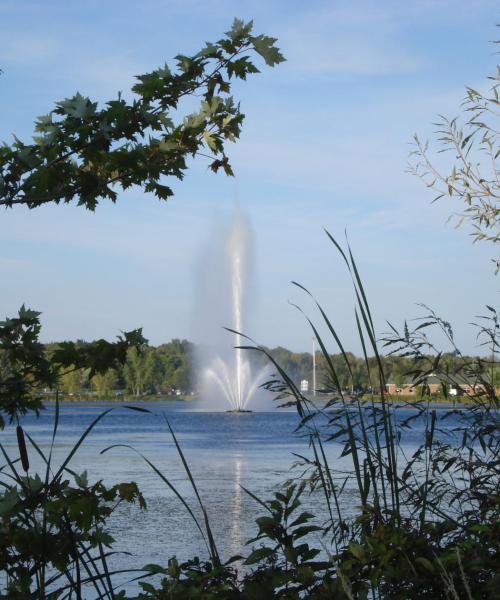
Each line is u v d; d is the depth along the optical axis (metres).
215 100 3.12
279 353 145.75
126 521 15.48
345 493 15.70
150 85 3.00
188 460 32.84
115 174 3.16
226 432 65.62
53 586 6.50
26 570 2.93
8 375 2.98
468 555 2.75
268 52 3.09
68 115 2.89
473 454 3.39
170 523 15.22
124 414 130.25
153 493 20.56
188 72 3.07
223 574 3.00
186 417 113.12
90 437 55.44
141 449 40.97
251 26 3.06
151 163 3.07
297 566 2.80
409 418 3.43
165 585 2.88
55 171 2.91
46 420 100.38
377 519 3.03
